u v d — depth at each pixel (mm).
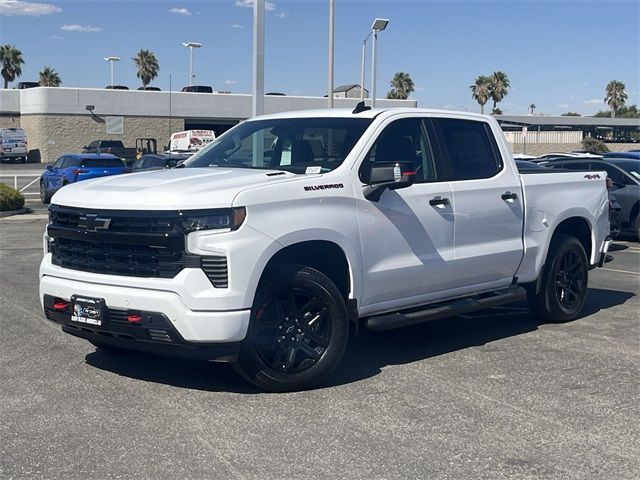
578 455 4727
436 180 6832
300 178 5895
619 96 94438
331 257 6172
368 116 6605
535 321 8406
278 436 4969
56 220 6016
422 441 4910
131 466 4508
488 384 6098
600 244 8719
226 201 5422
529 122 67875
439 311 6727
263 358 5668
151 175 6277
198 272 5348
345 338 5984
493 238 7254
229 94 60094
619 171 15898
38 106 56844
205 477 4363
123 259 5582
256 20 13992
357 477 4375
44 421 5227
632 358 6887
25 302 9195
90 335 5906
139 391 5859
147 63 86375
